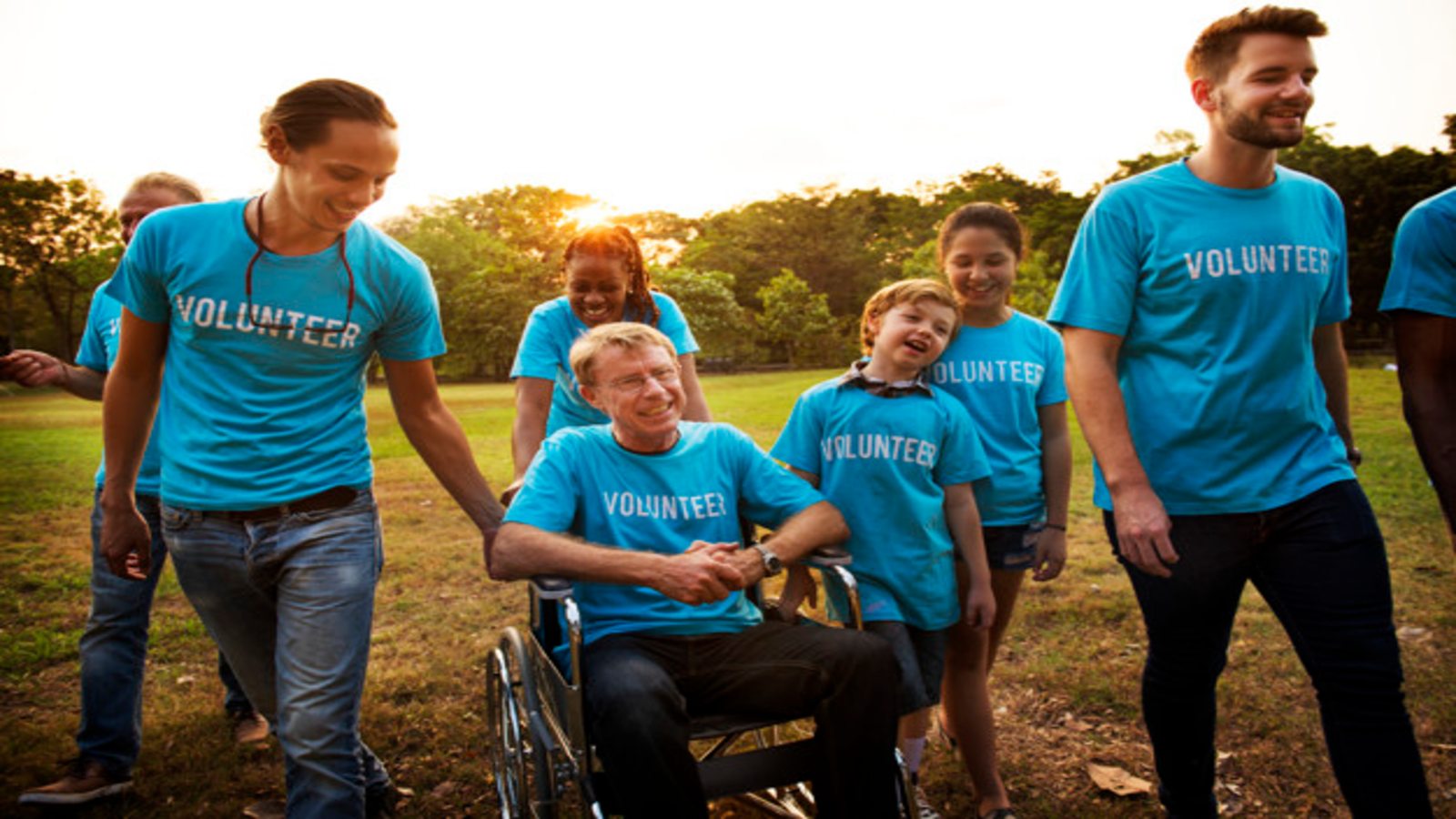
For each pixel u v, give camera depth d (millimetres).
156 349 2434
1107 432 2225
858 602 2326
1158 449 2285
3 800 2986
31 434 16234
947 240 2883
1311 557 2137
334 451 2418
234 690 3564
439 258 54312
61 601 5250
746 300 68625
